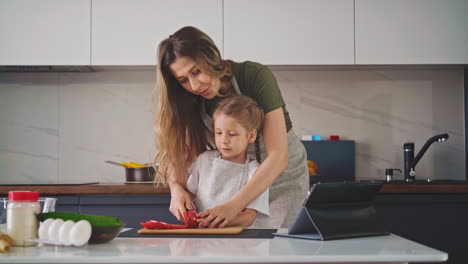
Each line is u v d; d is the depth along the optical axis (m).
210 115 1.76
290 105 3.16
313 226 1.21
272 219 1.77
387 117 3.15
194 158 1.77
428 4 2.85
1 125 3.17
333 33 2.85
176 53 1.56
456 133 3.14
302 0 2.85
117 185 2.54
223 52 2.85
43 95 3.17
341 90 3.16
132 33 2.86
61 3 2.86
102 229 1.08
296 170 1.84
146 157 3.15
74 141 3.16
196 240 1.16
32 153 3.16
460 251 2.46
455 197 2.46
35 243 1.09
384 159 3.13
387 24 2.85
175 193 1.62
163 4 2.86
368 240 1.15
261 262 0.91
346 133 3.15
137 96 3.17
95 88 3.17
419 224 2.46
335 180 3.05
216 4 2.85
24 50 2.85
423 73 3.15
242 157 1.64
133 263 0.92
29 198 1.12
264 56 2.85
